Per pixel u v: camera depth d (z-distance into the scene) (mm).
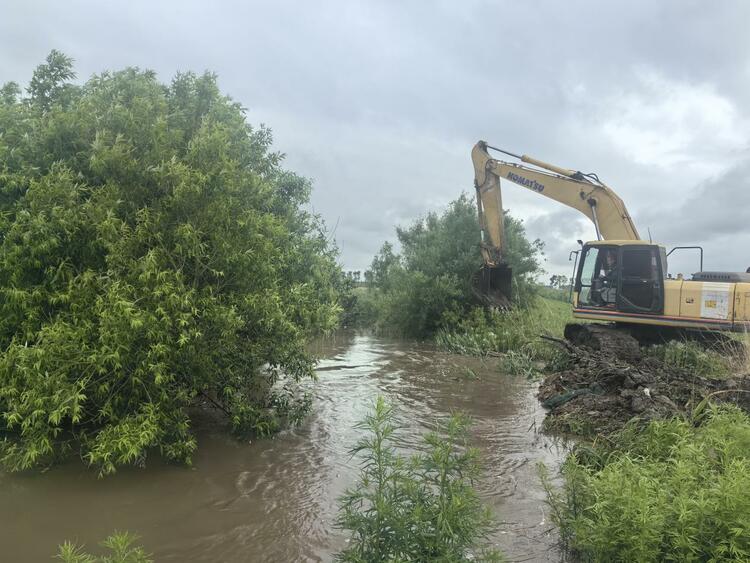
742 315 11000
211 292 6297
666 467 3998
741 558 2830
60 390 5070
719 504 3047
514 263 20734
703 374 10344
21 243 5863
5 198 6199
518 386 10367
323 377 11055
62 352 5219
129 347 5402
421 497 3469
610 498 3447
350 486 5273
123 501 4895
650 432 5297
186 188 6074
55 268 5977
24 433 5172
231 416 6914
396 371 12016
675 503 3197
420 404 8727
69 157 6469
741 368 10148
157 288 5543
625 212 13680
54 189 5734
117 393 5664
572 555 3961
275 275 7891
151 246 6090
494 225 17625
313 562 3947
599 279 12844
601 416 7285
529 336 15086
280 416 7605
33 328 5711
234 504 4875
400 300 19781
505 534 4305
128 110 6594
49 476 5395
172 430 5812
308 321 7801
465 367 12453
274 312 6867
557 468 5777
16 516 4566
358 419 7711
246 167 8852
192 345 5918
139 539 4238
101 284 5719
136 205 6250
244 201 7277
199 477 5484
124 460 5176
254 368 7336
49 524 4441
